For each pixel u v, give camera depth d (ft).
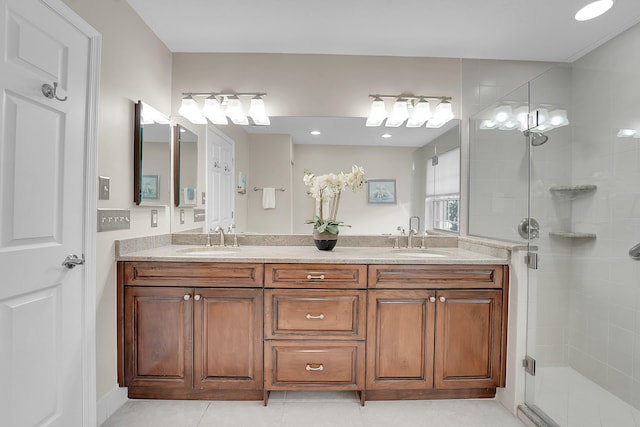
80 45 5.02
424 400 6.32
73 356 4.95
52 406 4.58
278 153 8.10
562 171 6.98
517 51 7.66
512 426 5.58
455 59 8.07
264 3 6.09
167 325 6.00
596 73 6.70
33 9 4.17
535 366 5.92
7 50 3.85
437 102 8.07
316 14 6.41
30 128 4.18
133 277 5.99
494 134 7.63
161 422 5.57
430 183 8.10
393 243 8.07
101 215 5.49
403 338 6.07
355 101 8.07
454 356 6.13
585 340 6.10
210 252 7.36
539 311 6.12
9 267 3.92
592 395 5.99
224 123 8.04
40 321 4.38
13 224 3.98
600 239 6.25
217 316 6.01
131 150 6.36
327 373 6.03
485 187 7.77
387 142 8.09
